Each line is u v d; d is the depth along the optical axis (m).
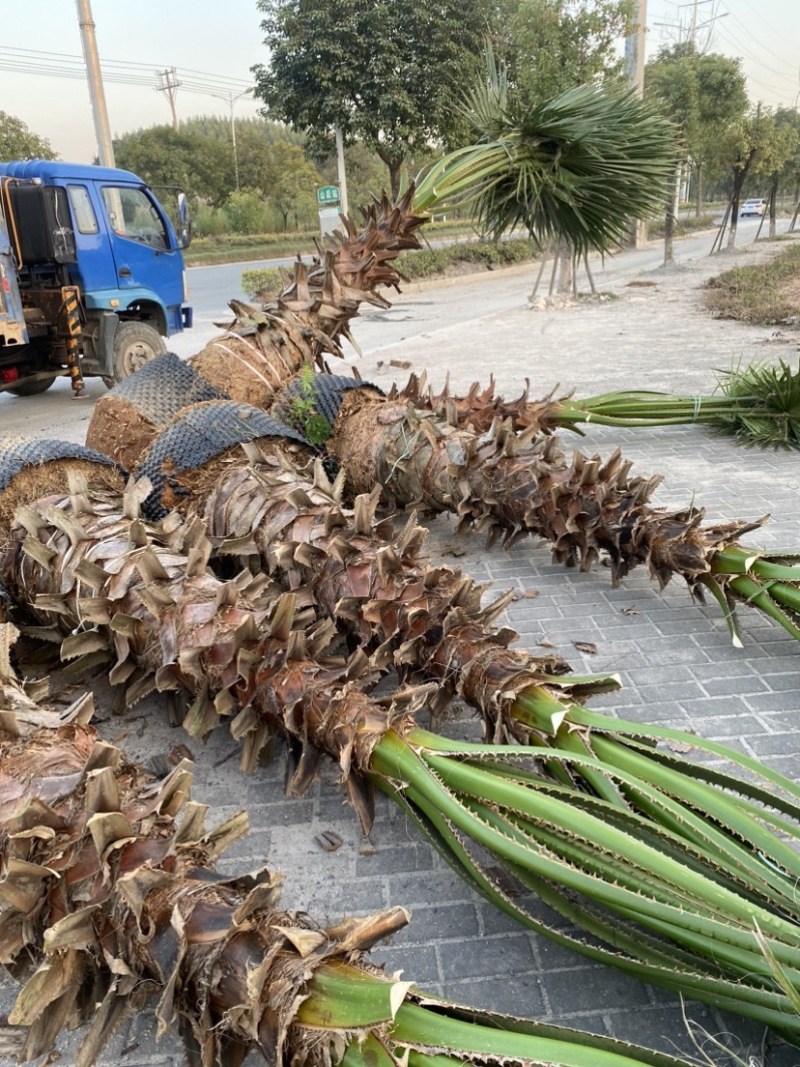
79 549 3.63
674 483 6.61
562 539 4.81
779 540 5.42
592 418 6.66
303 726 2.98
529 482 4.82
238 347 5.78
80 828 2.23
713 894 1.98
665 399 7.18
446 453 5.14
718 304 16.30
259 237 53.69
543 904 2.77
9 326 9.92
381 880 2.91
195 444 4.55
